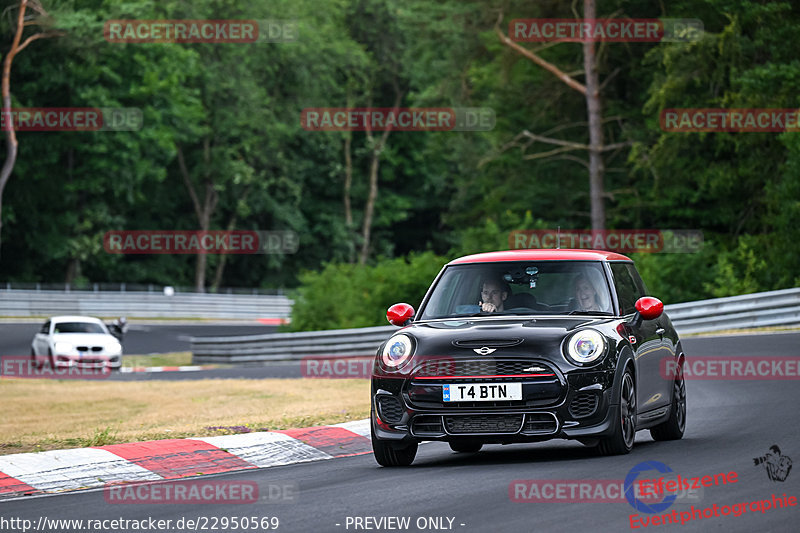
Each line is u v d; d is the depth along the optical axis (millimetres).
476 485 30219
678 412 40688
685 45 133750
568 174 166875
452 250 128500
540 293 38094
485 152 167625
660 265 113812
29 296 193000
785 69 128125
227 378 88438
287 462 40250
